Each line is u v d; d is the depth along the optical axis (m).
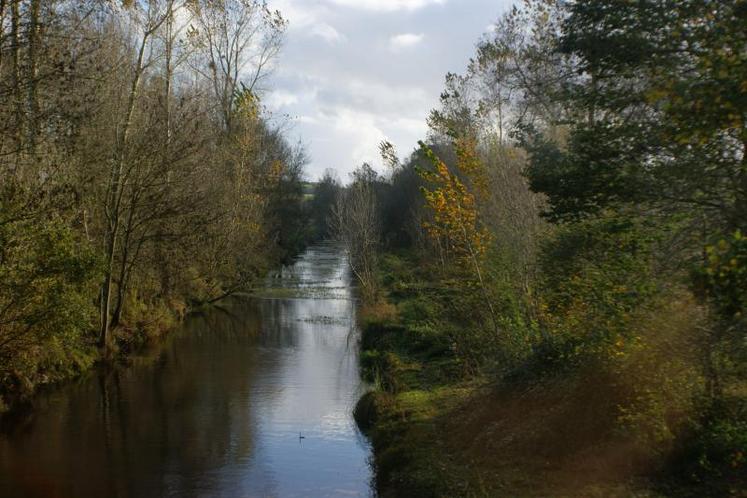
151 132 24.38
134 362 24.08
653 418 9.51
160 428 16.55
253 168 41.94
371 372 21.53
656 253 9.72
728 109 7.29
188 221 27.77
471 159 18.98
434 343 22.55
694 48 8.66
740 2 7.78
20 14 15.59
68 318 17.55
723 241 6.77
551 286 12.32
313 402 18.95
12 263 16.55
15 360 18.02
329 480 13.13
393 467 12.70
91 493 12.50
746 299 6.79
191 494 12.48
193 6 30.66
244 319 34.94
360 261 39.06
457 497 10.30
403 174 55.88
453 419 14.39
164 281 30.50
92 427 16.59
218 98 38.97
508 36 21.11
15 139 15.98
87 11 19.33
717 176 8.77
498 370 15.27
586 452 10.78
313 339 29.28
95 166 22.81
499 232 18.97
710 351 9.02
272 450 14.95
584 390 11.48
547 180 10.39
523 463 11.32
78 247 19.30
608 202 9.94
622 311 9.64
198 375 22.25
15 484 12.90
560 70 13.21
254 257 41.25
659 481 9.47
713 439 9.41
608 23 9.41
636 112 9.77
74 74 16.12
